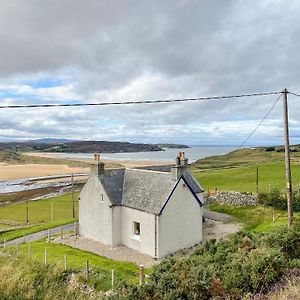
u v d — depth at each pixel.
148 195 30.91
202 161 145.38
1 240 35.03
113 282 18.44
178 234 30.25
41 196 76.38
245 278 12.19
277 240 16.38
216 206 44.78
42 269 16.83
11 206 63.12
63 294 14.19
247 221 38.44
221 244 18.02
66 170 145.00
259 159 128.25
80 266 23.52
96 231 33.53
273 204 40.75
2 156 187.88
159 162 189.12
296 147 140.38
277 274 12.28
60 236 35.41
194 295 11.84
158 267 15.77
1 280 12.94
